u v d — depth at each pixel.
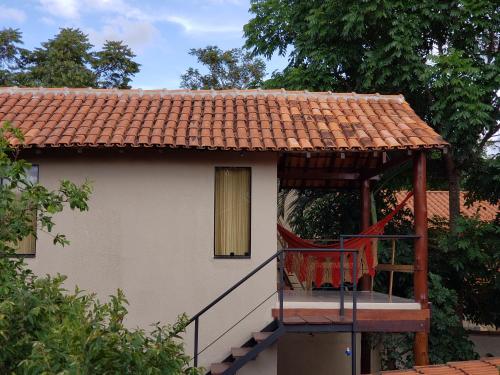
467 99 12.75
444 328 12.47
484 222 13.33
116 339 4.61
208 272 9.82
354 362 9.22
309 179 12.59
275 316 9.66
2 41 27.34
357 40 14.37
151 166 9.94
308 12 15.34
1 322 4.45
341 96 11.51
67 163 9.84
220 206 10.11
